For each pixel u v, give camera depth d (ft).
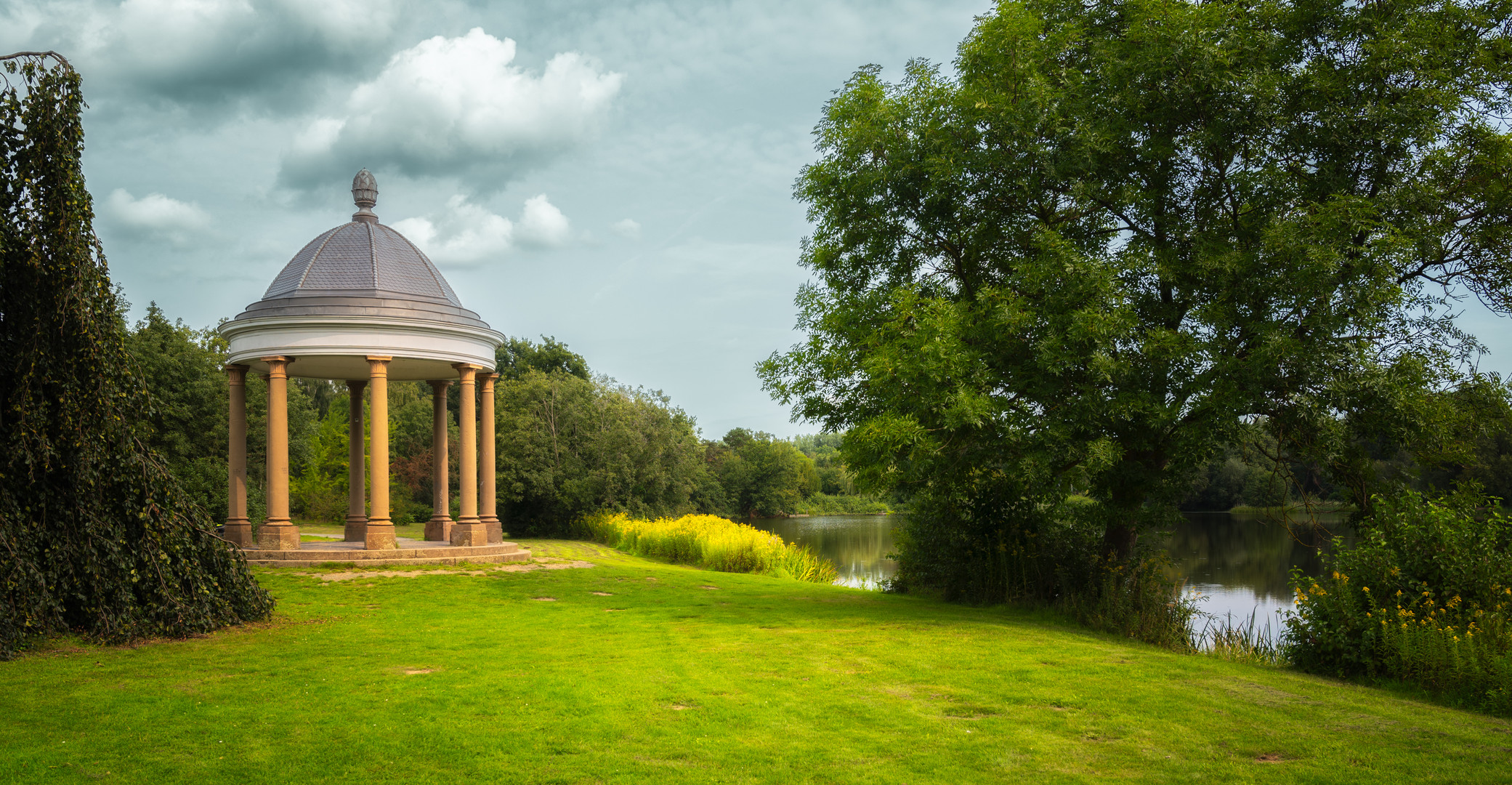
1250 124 44.39
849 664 33.35
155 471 38.11
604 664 33.19
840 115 52.34
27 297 34.71
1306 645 36.86
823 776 20.13
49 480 35.58
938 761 21.17
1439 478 75.20
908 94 51.24
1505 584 33.47
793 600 57.06
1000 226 49.96
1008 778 19.99
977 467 49.52
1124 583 48.85
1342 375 42.06
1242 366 42.42
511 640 39.09
